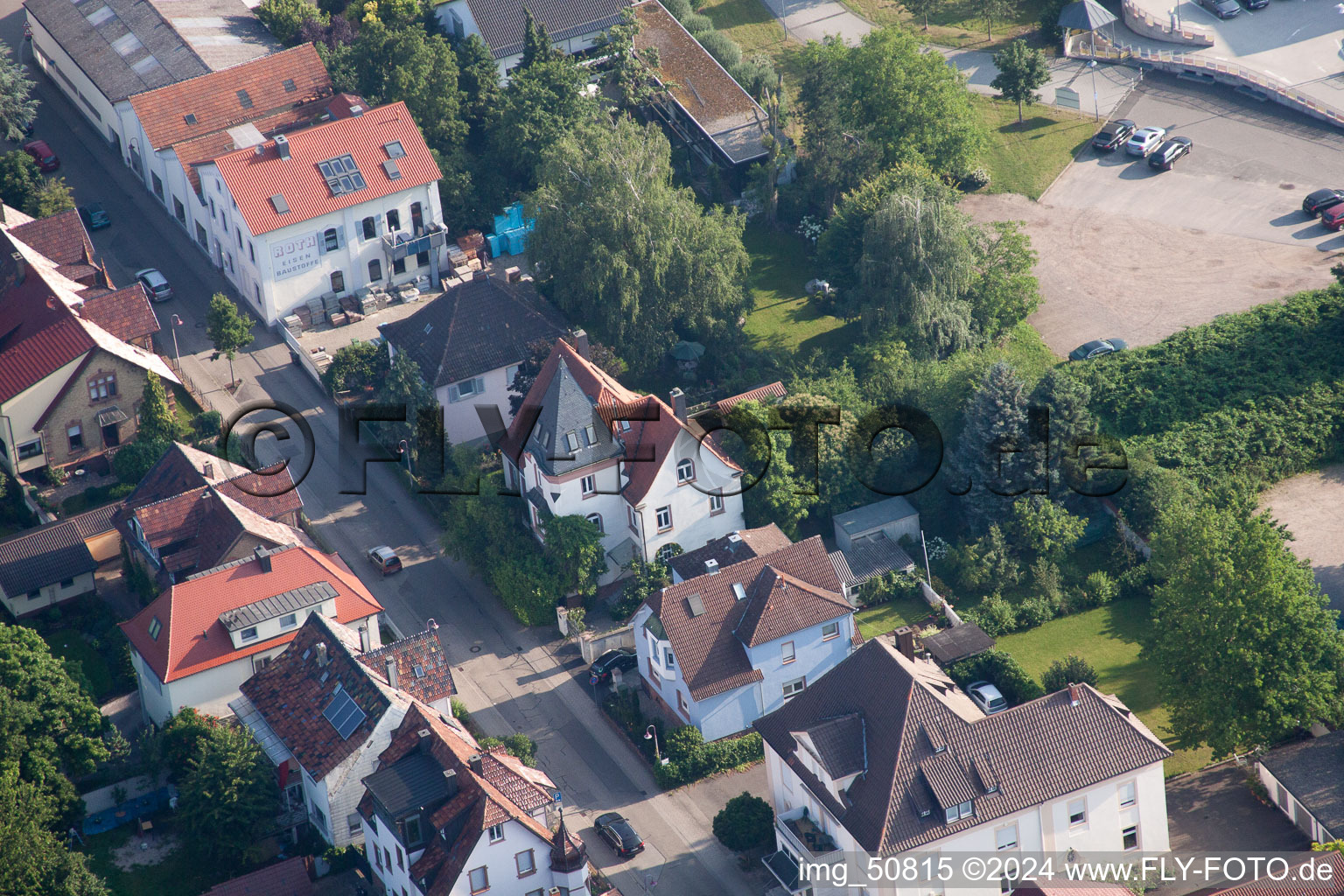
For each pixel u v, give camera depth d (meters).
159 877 82.25
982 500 101.19
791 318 120.75
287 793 84.88
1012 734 77.25
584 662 95.50
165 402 108.75
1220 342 114.00
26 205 128.25
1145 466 102.44
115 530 101.19
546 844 76.62
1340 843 75.69
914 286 110.06
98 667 95.56
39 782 83.00
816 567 91.81
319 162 119.88
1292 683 83.88
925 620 97.19
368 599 94.25
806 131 129.38
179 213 130.12
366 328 119.81
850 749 77.31
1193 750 87.81
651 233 111.12
